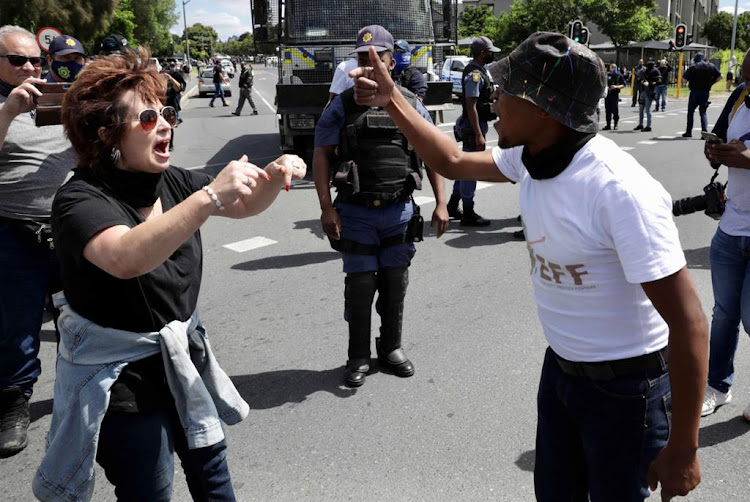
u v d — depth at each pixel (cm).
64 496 167
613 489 163
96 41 2902
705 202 290
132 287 165
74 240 154
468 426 310
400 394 341
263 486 270
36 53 292
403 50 560
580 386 161
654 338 153
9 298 292
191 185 192
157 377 175
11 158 283
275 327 433
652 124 1689
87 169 167
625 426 156
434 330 421
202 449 191
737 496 254
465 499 258
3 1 2298
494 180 186
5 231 288
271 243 627
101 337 166
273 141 1405
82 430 164
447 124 1589
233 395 197
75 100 161
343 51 905
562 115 140
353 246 333
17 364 299
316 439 303
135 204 170
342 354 391
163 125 166
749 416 300
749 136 281
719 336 302
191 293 183
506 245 607
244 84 2041
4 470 288
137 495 177
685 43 2631
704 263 545
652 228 136
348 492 265
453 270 539
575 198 145
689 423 140
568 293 155
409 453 290
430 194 830
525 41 147
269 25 925
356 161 325
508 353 385
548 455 178
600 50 4191
